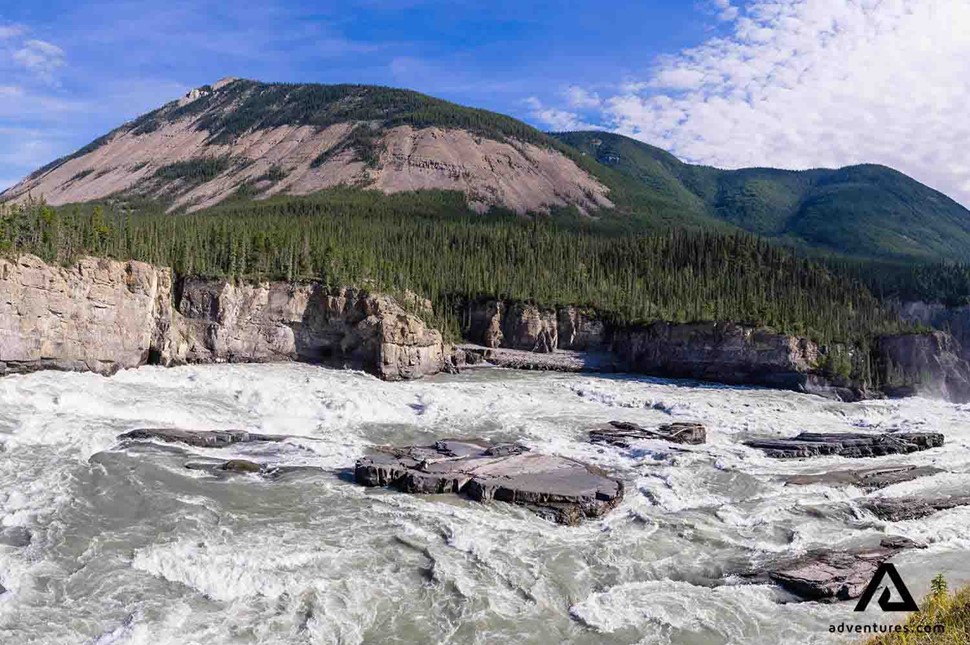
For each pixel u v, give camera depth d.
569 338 137.62
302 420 62.69
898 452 62.28
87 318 72.38
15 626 25.12
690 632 27.62
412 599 29.22
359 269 109.88
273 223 164.12
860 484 49.59
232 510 37.78
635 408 82.62
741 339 114.56
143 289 80.06
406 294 114.12
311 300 98.94
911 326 139.62
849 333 122.06
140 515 36.00
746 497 45.66
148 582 29.06
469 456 50.56
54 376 66.56
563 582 31.48
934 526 41.34
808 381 108.62
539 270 161.75
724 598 30.64
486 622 27.73
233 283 93.69
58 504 36.44
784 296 147.00
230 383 75.00
